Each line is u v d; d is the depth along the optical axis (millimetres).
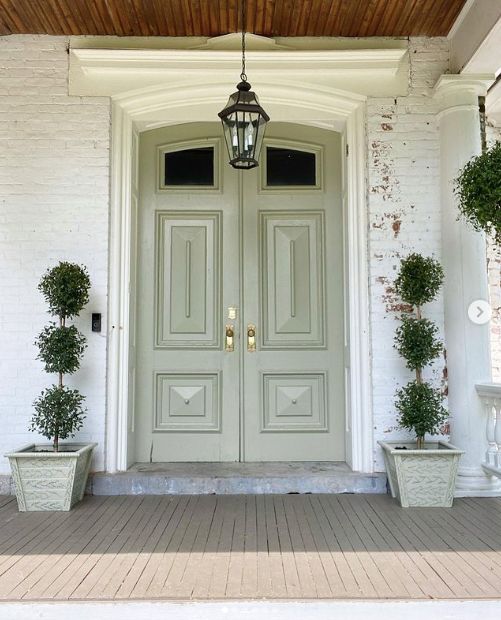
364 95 4406
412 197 4348
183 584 2578
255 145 3580
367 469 4211
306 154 4762
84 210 4309
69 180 4324
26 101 4363
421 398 3896
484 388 3963
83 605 2410
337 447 4555
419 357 3939
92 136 4352
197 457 4543
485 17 3793
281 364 4613
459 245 4156
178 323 4625
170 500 3930
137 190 4641
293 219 4703
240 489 4086
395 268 4305
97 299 4258
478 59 4031
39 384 4215
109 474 4133
